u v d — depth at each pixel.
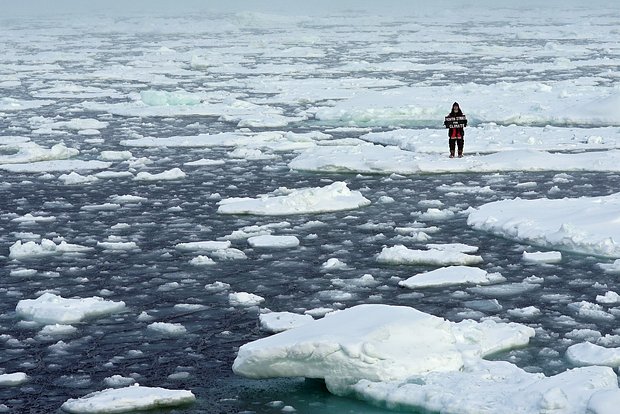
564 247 19.33
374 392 11.88
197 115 42.59
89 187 26.75
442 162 28.08
